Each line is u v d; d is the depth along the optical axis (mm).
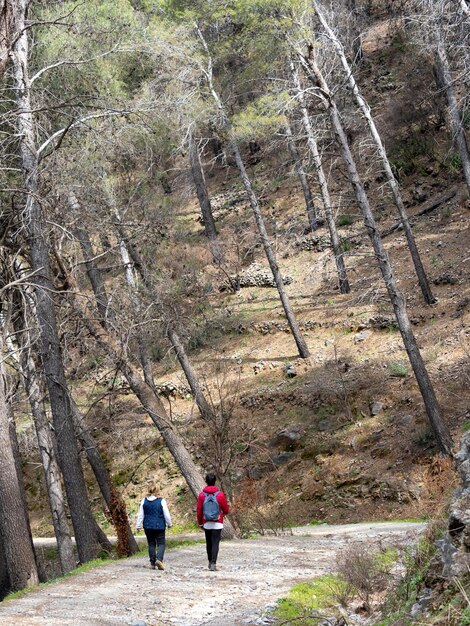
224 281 34531
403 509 19547
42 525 27938
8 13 13945
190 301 31062
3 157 15891
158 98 18906
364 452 22328
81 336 17016
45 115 16594
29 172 15266
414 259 26781
